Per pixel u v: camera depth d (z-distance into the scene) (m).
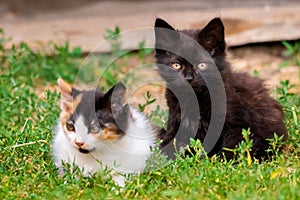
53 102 9.41
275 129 8.56
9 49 13.21
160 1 18.39
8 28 15.23
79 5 18.81
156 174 7.24
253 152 8.40
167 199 6.83
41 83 12.27
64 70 12.45
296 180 6.90
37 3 18.38
